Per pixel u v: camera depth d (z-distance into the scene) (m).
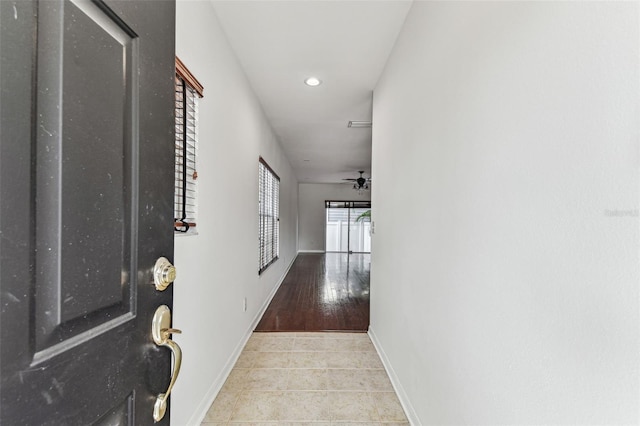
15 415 0.41
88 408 0.52
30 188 0.44
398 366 2.08
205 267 1.83
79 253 0.51
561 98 0.71
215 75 1.99
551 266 0.73
